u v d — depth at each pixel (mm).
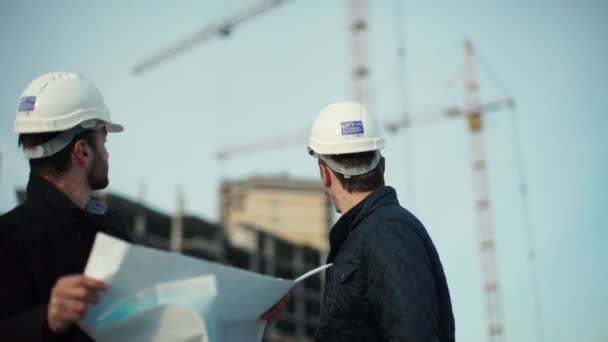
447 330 3090
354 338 3023
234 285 2547
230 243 56938
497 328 66625
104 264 2221
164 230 52969
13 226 2664
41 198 2754
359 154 3346
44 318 2293
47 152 2811
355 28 65062
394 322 2832
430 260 3113
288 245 65750
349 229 3248
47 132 2820
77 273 2703
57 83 2879
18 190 19422
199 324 2350
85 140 2900
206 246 54031
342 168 3336
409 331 2783
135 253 2229
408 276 2885
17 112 2869
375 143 3369
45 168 2834
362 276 3055
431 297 2883
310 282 66500
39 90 2854
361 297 3041
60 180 2848
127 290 2291
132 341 2367
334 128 3381
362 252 3070
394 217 3098
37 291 2611
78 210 2775
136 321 2338
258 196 83562
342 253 3176
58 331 2289
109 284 2246
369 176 3354
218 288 2494
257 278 2617
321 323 3191
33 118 2809
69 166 2855
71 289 2182
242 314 2691
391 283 2885
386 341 2883
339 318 3088
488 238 69500
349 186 3348
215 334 2520
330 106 3514
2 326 2312
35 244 2654
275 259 64375
